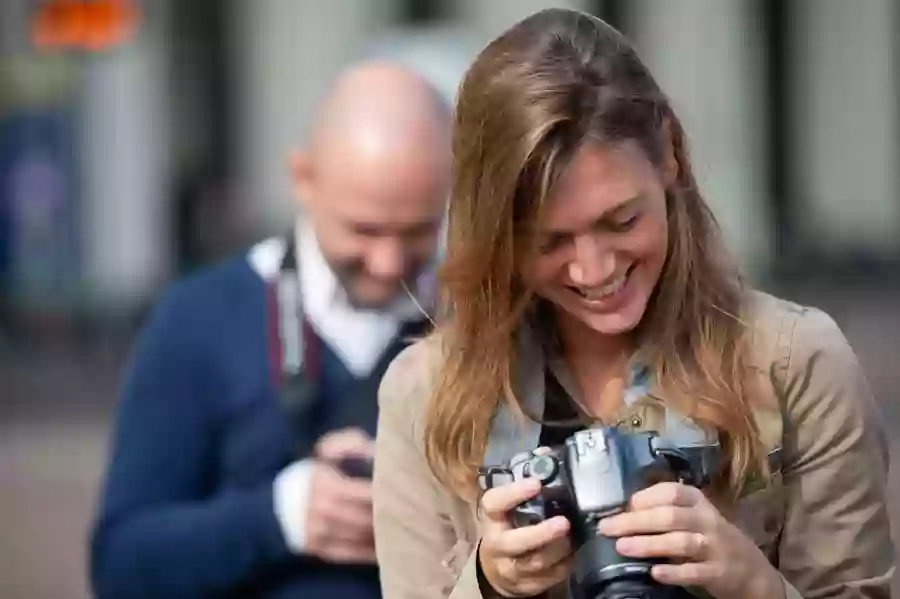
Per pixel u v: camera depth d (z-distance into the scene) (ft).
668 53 148.36
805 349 20.35
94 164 125.18
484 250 19.47
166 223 128.77
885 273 147.13
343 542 27.48
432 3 142.61
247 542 27.73
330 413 28.35
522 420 20.58
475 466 20.62
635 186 19.10
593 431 19.10
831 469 20.39
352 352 28.37
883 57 153.69
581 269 19.26
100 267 125.49
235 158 139.54
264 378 28.50
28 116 123.13
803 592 20.53
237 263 29.37
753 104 149.48
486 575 19.63
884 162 154.61
